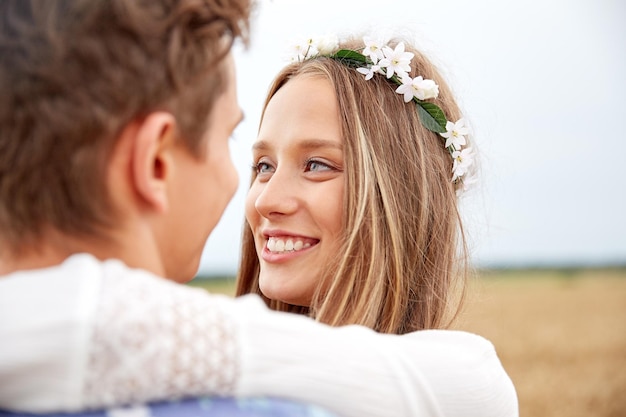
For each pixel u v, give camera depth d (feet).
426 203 6.10
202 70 2.94
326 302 5.53
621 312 47.83
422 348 3.38
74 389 2.46
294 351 2.75
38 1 2.75
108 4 2.74
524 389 31.04
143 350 2.48
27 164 2.71
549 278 66.90
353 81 6.04
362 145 5.77
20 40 2.74
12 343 2.43
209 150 3.12
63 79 2.68
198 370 2.56
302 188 5.77
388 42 6.75
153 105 2.81
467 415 3.32
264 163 6.19
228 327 2.67
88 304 2.49
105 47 2.71
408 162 6.06
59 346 2.42
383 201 5.79
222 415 2.60
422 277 6.06
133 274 2.66
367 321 5.54
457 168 6.48
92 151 2.70
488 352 3.96
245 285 7.09
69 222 2.76
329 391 2.75
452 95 7.05
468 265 6.70
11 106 2.72
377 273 5.65
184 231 3.11
